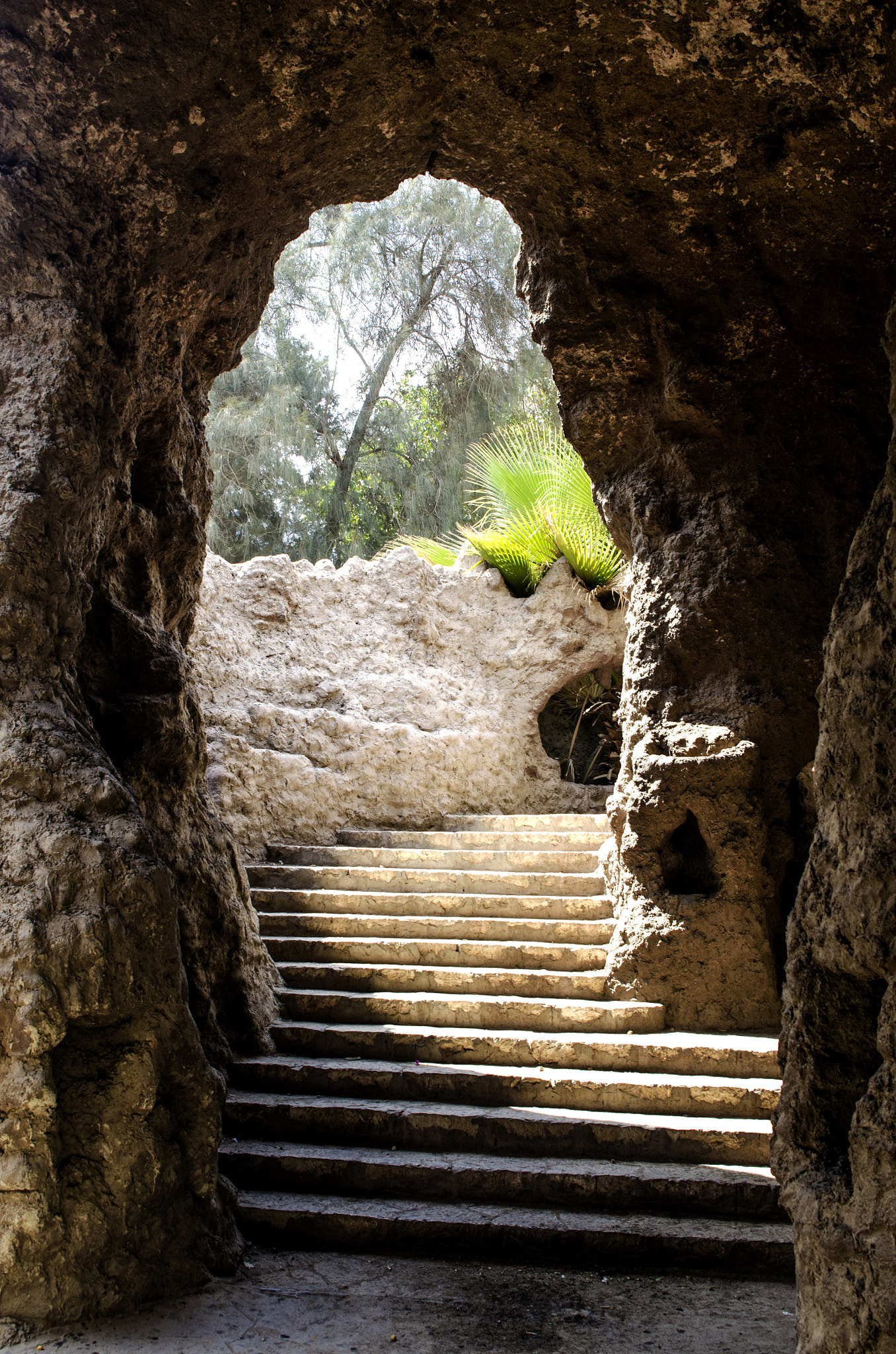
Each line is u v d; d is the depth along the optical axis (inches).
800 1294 102.0
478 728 337.1
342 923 242.7
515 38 158.2
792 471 206.1
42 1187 124.4
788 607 209.6
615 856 243.1
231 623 315.3
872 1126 92.6
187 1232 140.1
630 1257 150.9
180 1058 137.9
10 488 141.2
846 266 186.9
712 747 212.1
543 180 189.6
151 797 185.9
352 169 184.9
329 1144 176.6
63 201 150.6
